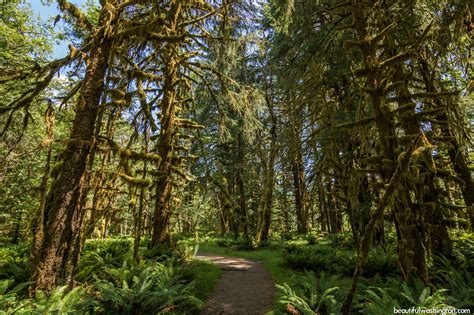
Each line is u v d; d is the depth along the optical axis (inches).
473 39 278.1
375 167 237.1
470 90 313.9
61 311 163.5
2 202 496.4
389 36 266.7
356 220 358.0
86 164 228.5
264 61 636.7
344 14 282.0
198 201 741.3
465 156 360.2
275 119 653.9
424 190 265.4
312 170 368.5
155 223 384.8
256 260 495.2
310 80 348.8
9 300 170.4
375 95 219.9
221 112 483.5
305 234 763.4
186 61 431.2
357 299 194.7
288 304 201.5
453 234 428.5
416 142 160.1
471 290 188.2
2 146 422.6
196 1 349.7
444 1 257.3
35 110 413.4
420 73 313.1
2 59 391.2
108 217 292.5
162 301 195.2
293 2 294.8
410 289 191.0
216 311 229.3
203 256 523.2
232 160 811.4
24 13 459.8
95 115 238.8
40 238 204.5
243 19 425.4
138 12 345.4
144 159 254.4
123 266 258.5
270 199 711.1
